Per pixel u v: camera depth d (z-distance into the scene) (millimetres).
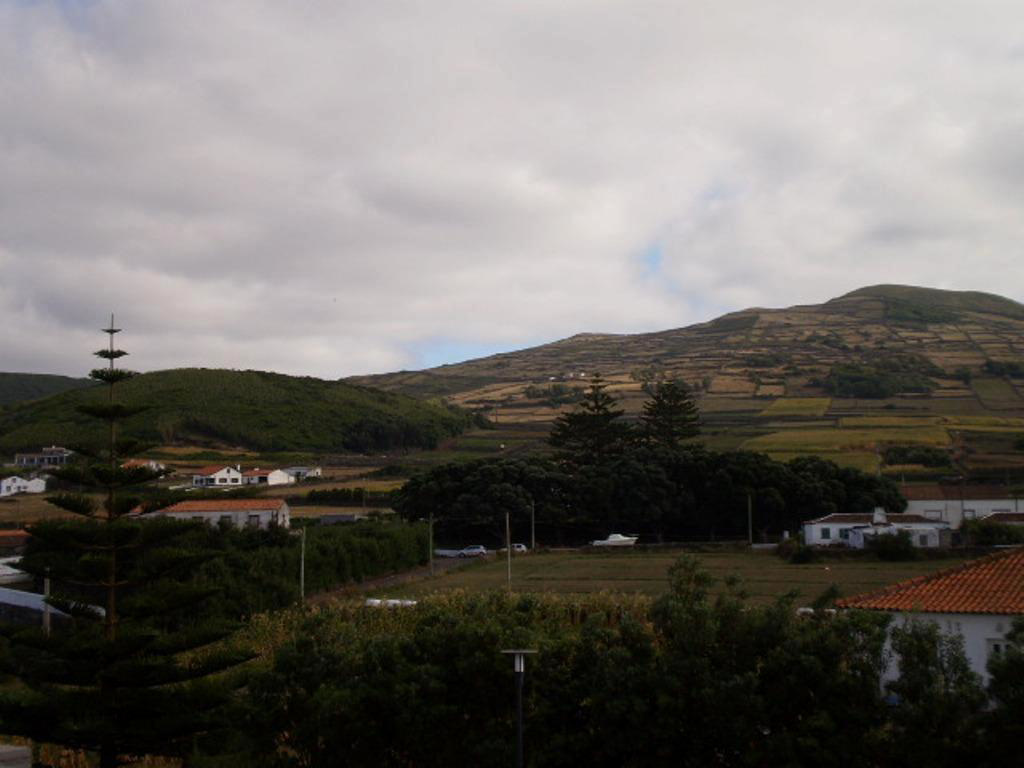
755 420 135125
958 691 19250
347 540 60094
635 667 21531
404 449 129875
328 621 27938
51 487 92938
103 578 26078
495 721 23453
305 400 139750
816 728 19828
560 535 82125
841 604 27234
